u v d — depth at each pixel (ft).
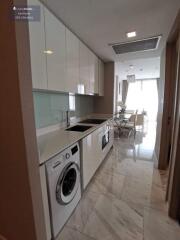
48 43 4.76
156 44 8.21
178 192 4.94
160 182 7.38
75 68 6.82
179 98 4.75
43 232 3.61
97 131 7.91
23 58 2.77
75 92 6.90
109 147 11.34
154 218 5.15
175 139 5.04
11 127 3.01
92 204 5.85
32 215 3.27
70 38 6.30
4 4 2.58
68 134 6.29
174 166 4.91
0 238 4.09
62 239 4.41
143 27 6.24
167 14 5.27
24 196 3.26
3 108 3.01
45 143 4.95
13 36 2.60
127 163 9.61
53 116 7.06
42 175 3.70
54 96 7.07
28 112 2.96
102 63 11.66
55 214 4.26
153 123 25.04
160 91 9.64
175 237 4.46
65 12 5.06
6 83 2.87
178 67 4.97
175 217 5.09
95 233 4.60
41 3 4.40
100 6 4.77
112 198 6.20
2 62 2.82
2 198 3.65
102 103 12.55
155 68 17.03
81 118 10.40
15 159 3.14
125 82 27.84
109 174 8.18
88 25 5.98
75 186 5.46
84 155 6.20
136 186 7.05
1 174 3.45
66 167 4.68
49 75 4.87
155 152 10.39
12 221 3.69
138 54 10.01
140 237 4.46
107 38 7.29
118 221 5.03
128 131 17.92
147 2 4.62
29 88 2.96
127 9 4.99
